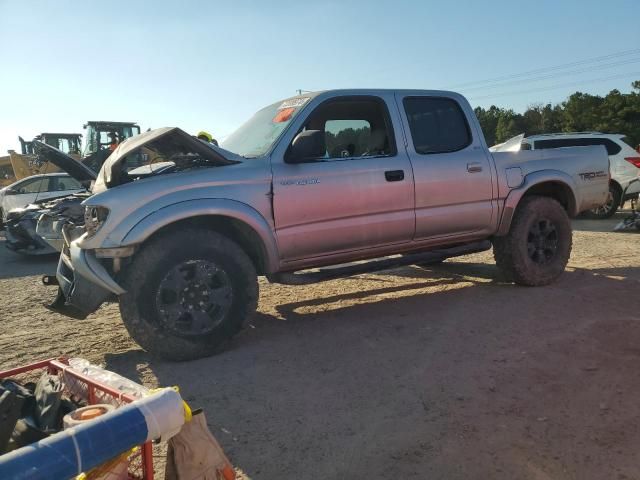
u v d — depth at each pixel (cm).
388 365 416
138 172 494
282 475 281
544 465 281
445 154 566
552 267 634
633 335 455
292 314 569
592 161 672
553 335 464
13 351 485
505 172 600
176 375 416
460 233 580
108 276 418
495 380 381
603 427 315
